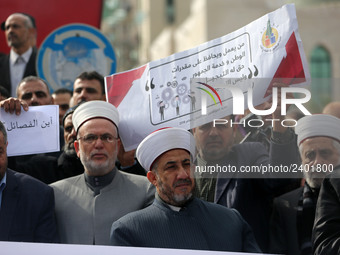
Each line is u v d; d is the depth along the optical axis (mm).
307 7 23719
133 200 3943
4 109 4266
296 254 3596
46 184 4250
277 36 3789
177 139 3568
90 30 5844
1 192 3826
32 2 6664
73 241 3844
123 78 4195
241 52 3885
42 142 4246
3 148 3844
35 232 3777
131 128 4125
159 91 4074
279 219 3662
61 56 5809
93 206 3908
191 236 3480
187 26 26500
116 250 3174
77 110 4004
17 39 6293
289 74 3754
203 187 3916
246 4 23781
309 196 3588
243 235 3578
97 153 3902
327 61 23828
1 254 3172
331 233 3359
